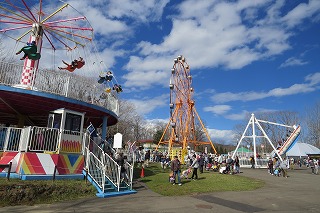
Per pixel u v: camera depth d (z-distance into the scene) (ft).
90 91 58.39
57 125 50.21
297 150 165.07
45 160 45.44
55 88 52.16
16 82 49.73
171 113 149.59
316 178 74.84
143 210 33.12
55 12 61.67
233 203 37.91
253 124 125.80
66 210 32.65
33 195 37.09
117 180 47.26
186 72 158.10
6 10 56.49
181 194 45.62
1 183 37.35
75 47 67.87
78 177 48.03
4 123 79.51
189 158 102.22
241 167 116.57
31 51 52.90
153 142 239.91
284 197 42.68
